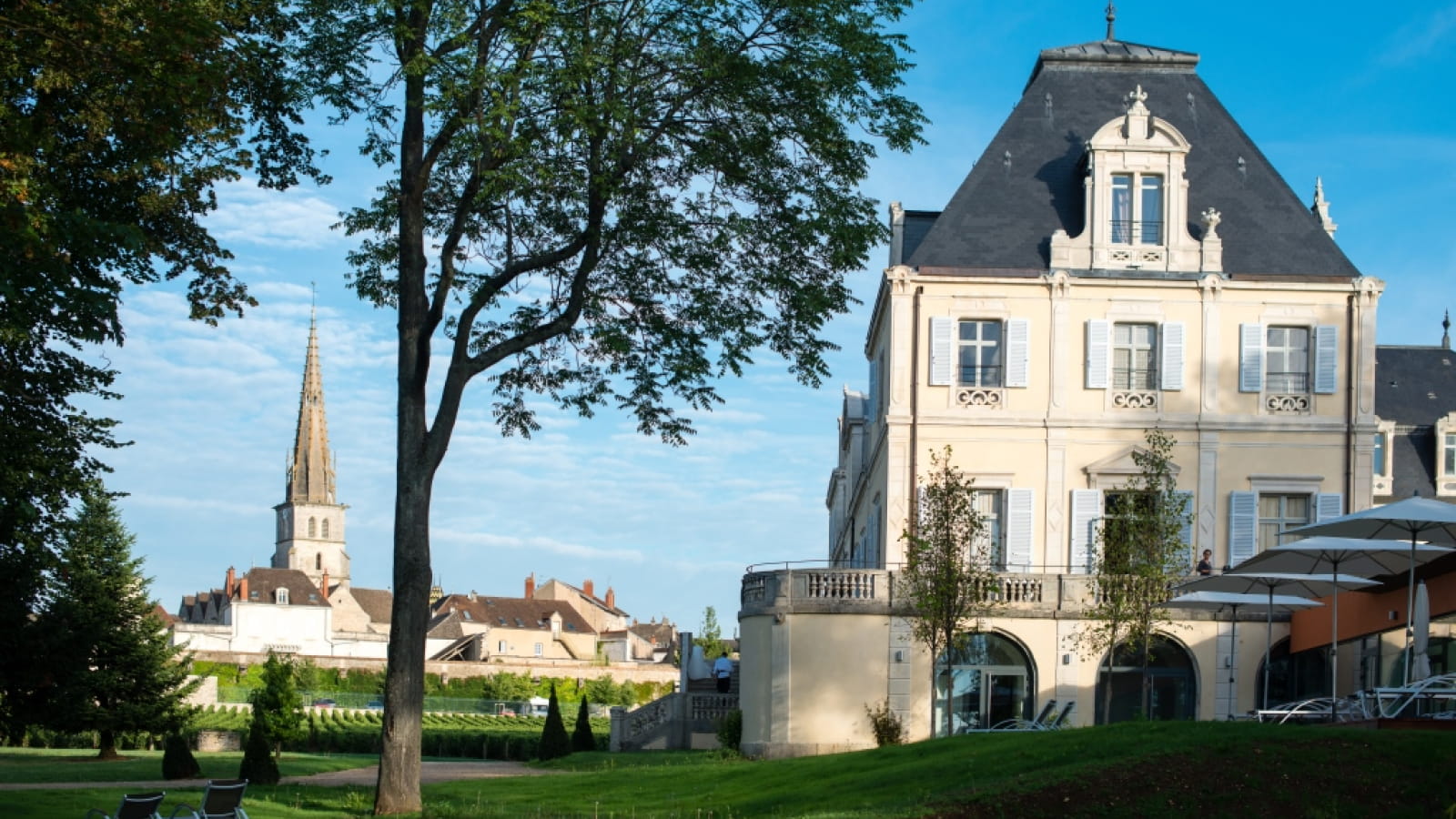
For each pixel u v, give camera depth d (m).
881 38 26.47
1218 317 43.59
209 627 157.50
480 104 24.67
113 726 52.50
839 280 28.47
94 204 24.70
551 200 28.17
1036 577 39.56
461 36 24.03
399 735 25.42
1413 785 19.95
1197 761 21.19
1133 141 43.91
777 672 39.16
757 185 27.50
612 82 25.16
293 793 30.39
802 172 27.88
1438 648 35.50
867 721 38.91
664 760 42.00
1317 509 43.12
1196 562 41.66
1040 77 47.31
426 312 26.19
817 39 26.25
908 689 38.94
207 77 21.70
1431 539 29.11
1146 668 36.44
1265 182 45.47
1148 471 38.09
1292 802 19.84
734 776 29.16
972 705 39.41
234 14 24.16
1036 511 43.00
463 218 25.98
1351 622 35.69
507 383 29.27
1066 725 37.97
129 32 20.67
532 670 125.94
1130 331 43.88
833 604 39.22
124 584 53.88
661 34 26.05
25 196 19.73
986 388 43.34
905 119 27.14
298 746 66.94
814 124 26.81
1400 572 32.62
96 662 40.56
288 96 25.59
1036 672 39.19
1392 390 53.62
